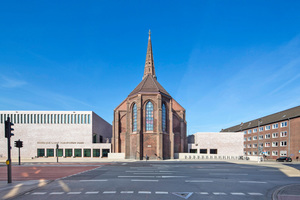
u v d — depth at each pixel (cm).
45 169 2486
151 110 4844
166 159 4759
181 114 5844
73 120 6072
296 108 6475
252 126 8450
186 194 1185
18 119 6019
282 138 6612
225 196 1156
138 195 1156
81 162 3684
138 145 4597
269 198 1130
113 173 2064
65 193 1204
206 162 3716
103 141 7606
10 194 1158
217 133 5866
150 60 7638
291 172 2203
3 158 5281
